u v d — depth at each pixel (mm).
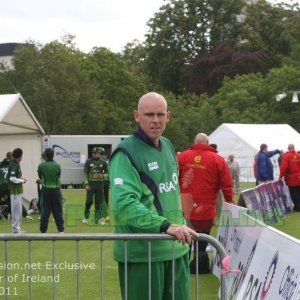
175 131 44969
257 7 71125
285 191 17000
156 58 71438
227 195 8219
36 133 17797
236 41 69562
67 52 50062
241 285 6129
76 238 4168
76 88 45688
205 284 7855
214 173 8156
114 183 4086
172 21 70375
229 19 70375
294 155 17750
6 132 16625
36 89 43812
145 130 4234
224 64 64188
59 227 12484
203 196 8125
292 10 72562
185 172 8234
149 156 4211
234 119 46312
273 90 46688
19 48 45562
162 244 4180
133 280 4195
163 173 4258
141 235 4082
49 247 10766
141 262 4156
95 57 54438
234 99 48750
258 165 19781
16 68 44875
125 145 4184
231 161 24797
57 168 12406
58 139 32469
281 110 46219
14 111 16781
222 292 4262
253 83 50250
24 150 17422
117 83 53969
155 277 4176
